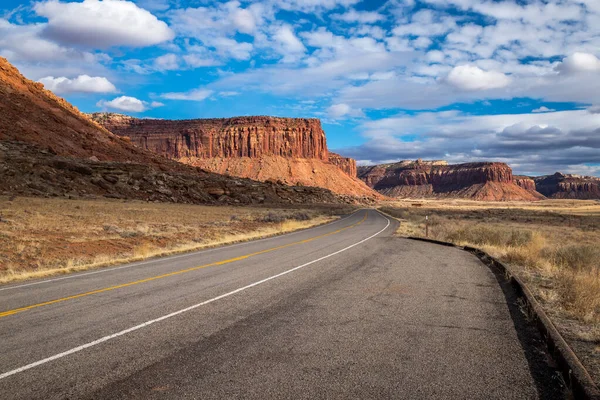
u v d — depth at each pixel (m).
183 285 8.64
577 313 5.82
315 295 7.47
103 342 4.92
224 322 5.73
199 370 4.04
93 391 3.60
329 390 3.58
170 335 5.16
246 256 13.80
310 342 4.86
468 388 3.63
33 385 3.73
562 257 11.93
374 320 5.80
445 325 5.55
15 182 45.62
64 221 23.06
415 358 4.34
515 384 3.71
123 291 8.12
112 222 24.91
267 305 6.73
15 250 14.13
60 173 55.00
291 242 19.00
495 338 5.00
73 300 7.35
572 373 3.56
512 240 17.88
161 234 20.72
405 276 9.55
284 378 3.83
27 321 5.91
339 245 17.36
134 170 68.81
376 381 3.77
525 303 6.60
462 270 10.51
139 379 3.84
